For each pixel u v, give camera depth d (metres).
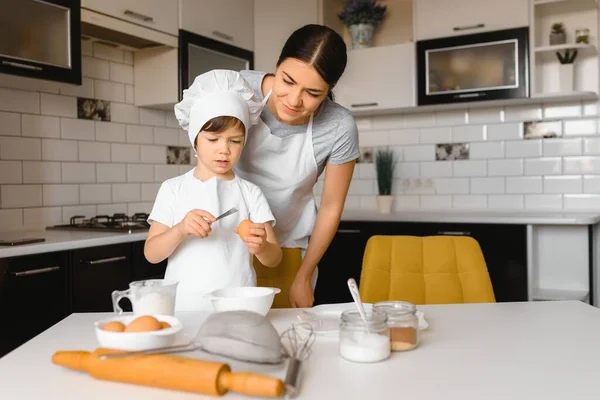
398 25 3.82
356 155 1.74
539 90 3.36
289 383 0.81
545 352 1.03
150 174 3.45
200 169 1.44
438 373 0.92
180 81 3.15
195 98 1.39
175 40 3.12
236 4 3.58
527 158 3.48
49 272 2.14
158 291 1.10
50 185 2.85
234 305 1.10
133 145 3.32
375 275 1.80
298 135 1.69
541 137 3.44
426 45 3.38
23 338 2.05
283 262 1.88
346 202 3.96
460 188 3.65
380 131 3.86
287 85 1.41
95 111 3.08
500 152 3.54
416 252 1.82
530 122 3.46
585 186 3.35
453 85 3.34
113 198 3.20
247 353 0.89
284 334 1.12
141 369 0.84
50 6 2.39
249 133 1.69
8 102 2.65
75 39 2.50
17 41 2.29
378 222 3.26
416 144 3.76
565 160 3.39
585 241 3.28
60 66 2.45
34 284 2.09
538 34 3.34
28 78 2.35
